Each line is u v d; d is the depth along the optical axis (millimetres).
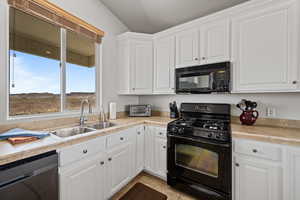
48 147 1064
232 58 1731
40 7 1517
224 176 1479
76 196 1273
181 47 2141
